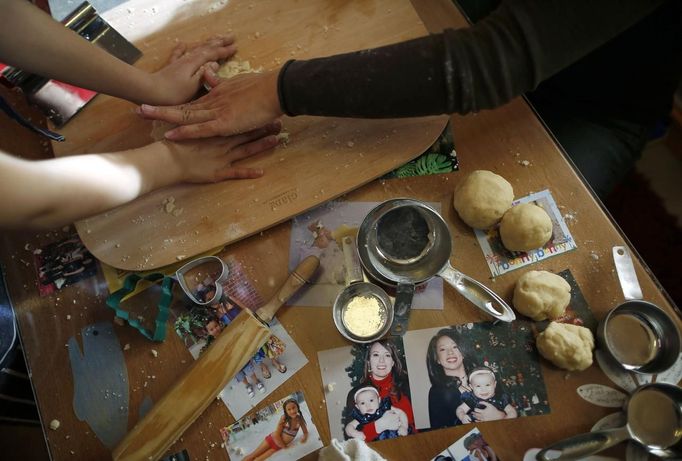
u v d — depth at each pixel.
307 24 0.86
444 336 0.69
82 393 0.71
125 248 0.76
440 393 0.67
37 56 0.74
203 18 0.89
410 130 0.79
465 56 0.65
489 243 0.73
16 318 0.76
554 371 0.67
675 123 1.22
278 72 0.76
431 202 0.76
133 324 0.71
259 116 0.77
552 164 0.75
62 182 0.62
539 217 0.70
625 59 0.84
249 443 0.67
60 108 0.84
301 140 0.80
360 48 0.83
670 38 0.80
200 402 0.67
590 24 0.62
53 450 0.70
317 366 0.69
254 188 0.78
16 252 0.80
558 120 0.94
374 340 0.69
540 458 0.62
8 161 0.58
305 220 0.77
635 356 0.65
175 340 0.73
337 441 0.64
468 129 0.79
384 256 0.72
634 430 0.61
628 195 1.24
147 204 0.78
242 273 0.75
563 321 0.68
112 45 0.88
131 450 0.66
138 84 0.80
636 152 0.94
